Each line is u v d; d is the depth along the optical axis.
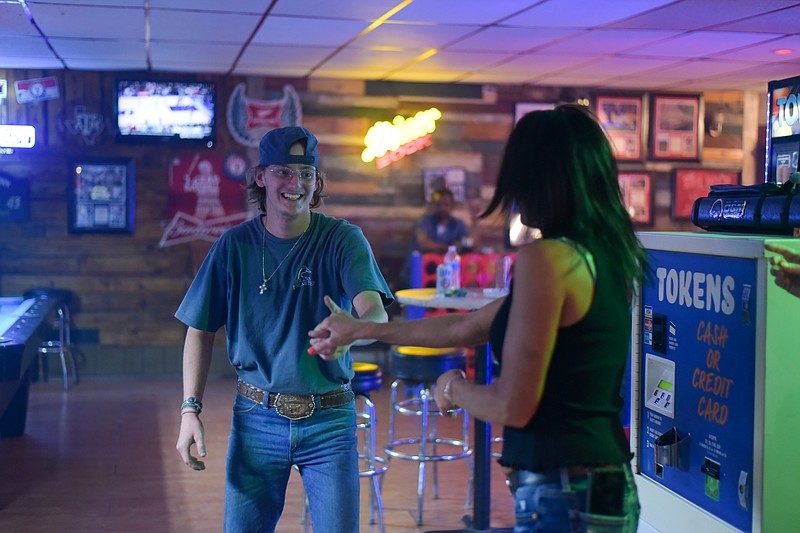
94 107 8.05
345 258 2.50
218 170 8.29
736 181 9.26
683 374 2.46
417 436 6.26
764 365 2.11
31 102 7.94
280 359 2.48
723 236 2.33
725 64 7.45
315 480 2.50
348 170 8.59
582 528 1.61
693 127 9.12
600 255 1.65
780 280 2.11
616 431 1.69
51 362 8.12
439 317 1.94
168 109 8.12
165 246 8.26
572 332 1.63
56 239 8.09
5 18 5.70
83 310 8.19
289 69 7.91
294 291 2.50
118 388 7.74
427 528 4.42
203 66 7.78
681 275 2.46
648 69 7.75
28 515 4.52
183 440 2.54
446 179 8.76
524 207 1.72
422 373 4.55
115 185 8.14
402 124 8.63
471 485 4.81
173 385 7.88
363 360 8.51
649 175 9.08
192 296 2.57
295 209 2.47
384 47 6.75
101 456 5.60
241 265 2.52
